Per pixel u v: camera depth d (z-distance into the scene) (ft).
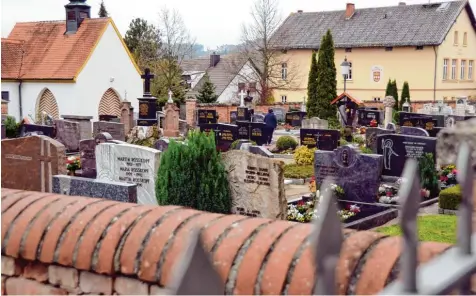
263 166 38.11
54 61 141.28
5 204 19.58
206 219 16.94
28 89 143.13
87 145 60.39
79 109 137.49
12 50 146.10
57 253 17.65
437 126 107.24
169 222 16.92
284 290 14.02
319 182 52.37
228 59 241.55
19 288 18.65
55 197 19.86
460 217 7.18
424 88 198.18
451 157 12.59
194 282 5.81
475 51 216.74
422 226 39.70
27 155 48.11
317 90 122.31
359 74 208.85
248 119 120.26
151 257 16.26
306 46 212.02
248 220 16.63
